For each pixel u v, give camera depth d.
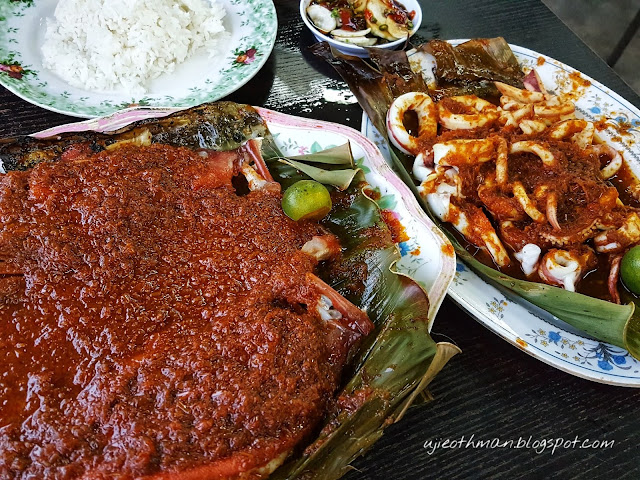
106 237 0.26
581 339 0.30
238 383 0.22
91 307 0.24
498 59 0.45
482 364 0.30
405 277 0.27
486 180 0.37
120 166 0.29
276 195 0.30
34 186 0.27
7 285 0.24
